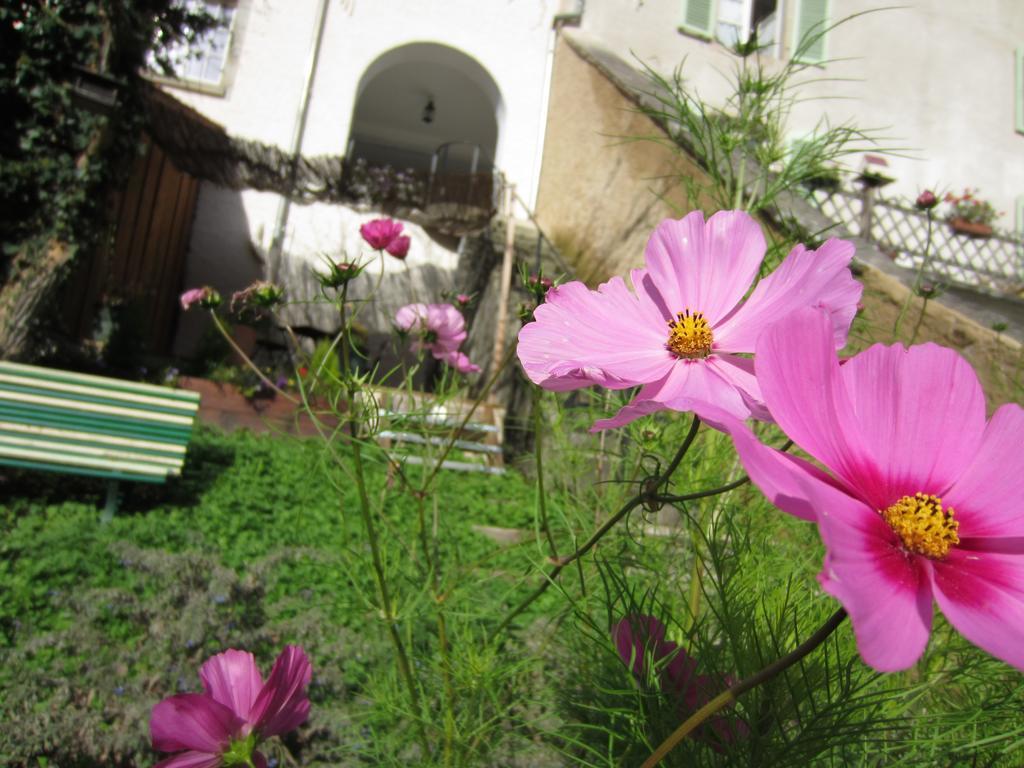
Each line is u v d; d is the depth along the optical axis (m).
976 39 10.58
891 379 0.55
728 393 0.67
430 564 1.26
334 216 8.99
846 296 0.65
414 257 9.22
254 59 9.11
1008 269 9.48
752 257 0.77
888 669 0.37
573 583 1.31
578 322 0.78
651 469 1.40
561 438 1.78
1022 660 0.40
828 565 0.39
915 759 0.85
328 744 1.88
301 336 7.96
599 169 7.87
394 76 11.98
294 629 2.46
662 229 0.82
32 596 2.52
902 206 8.69
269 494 4.06
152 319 8.06
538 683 1.39
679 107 1.66
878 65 10.09
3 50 5.21
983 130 10.32
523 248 7.45
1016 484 0.51
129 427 3.71
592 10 9.68
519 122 9.64
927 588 0.45
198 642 2.31
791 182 1.62
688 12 9.73
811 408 0.51
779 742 0.75
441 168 13.77
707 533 1.22
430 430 1.42
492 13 9.80
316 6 9.35
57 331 5.71
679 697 0.81
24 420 3.55
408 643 1.30
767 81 1.63
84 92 5.32
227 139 8.20
